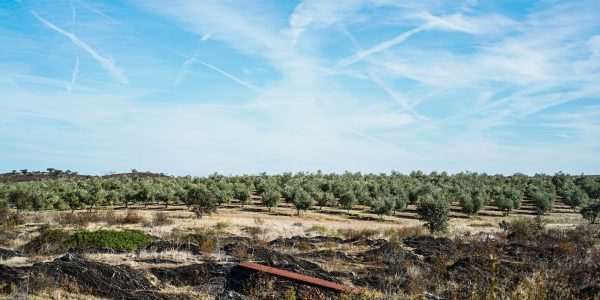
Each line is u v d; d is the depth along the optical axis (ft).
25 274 37.50
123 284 39.01
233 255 59.06
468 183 322.55
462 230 137.39
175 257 56.44
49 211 209.46
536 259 57.00
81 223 120.67
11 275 37.11
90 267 40.19
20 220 120.16
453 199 265.13
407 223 194.18
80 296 35.35
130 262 51.83
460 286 39.99
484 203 240.12
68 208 230.27
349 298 34.53
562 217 212.64
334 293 36.45
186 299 36.70
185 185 294.25
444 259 57.57
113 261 52.65
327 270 53.01
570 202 246.88
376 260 62.85
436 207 125.59
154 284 41.32
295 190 260.83
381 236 112.88
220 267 43.91
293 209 244.63
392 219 210.38
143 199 246.68
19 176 441.68
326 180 328.90
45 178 438.81
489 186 305.94
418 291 39.34
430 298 39.04
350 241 87.92
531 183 340.39
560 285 28.68
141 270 43.96
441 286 44.27
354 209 251.60
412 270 51.65
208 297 37.50
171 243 65.72
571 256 52.85
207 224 139.13
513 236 90.58
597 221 175.52
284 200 289.33
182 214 191.21
